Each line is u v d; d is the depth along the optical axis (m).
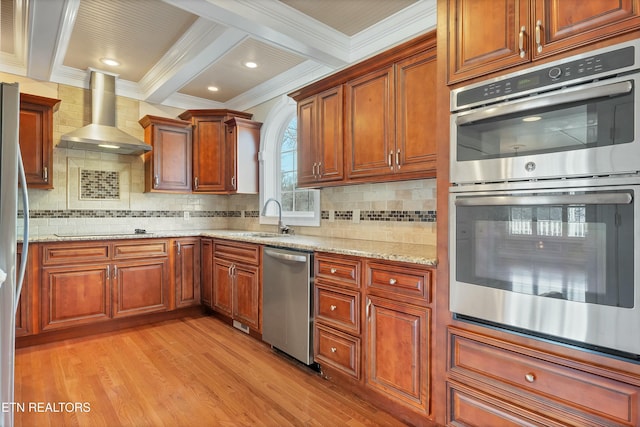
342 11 2.56
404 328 1.85
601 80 1.23
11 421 1.49
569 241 1.30
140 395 2.13
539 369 1.39
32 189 3.45
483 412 1.55
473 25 1.60
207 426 1.84
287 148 4.12
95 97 3.66
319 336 2.38
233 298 3.32
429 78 2.10
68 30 2.58
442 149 1.71
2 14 2.62
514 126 1.45
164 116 4.31
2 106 1.50
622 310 1.19
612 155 1.20
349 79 2.60
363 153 2.49
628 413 1.19
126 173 4.04
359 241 2.80
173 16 2.67
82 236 3.17
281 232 3.52
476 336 1.57
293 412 1.98
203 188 4.16
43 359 2.63
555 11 1.35
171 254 3.66
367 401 2.11
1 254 1.48
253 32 2.52
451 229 1.67
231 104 4.60
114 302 3.30
